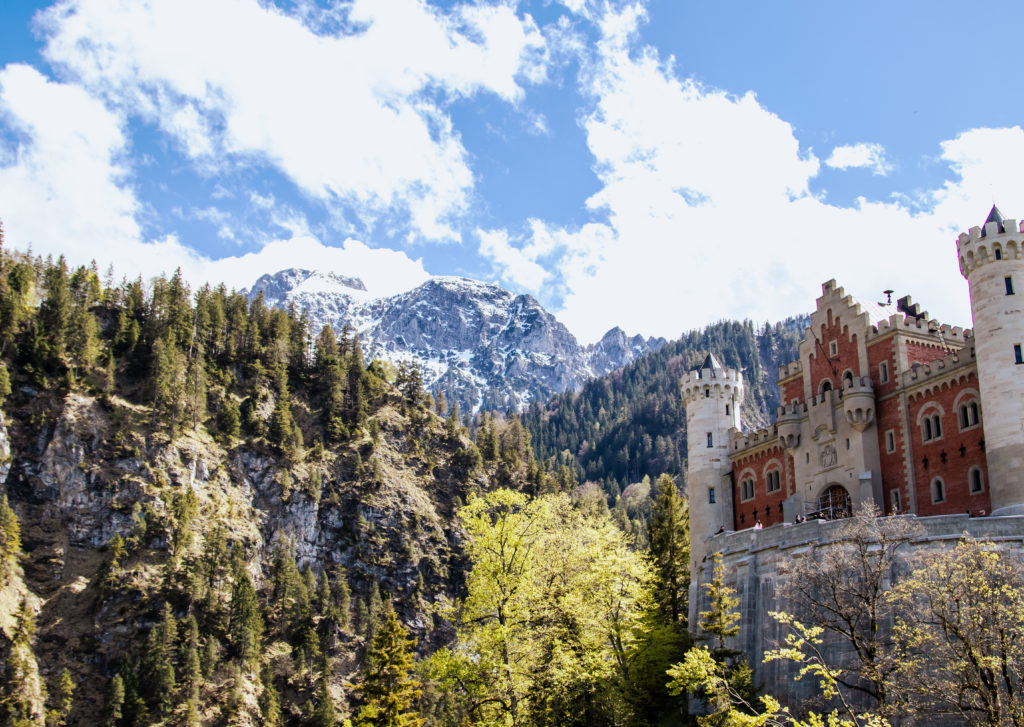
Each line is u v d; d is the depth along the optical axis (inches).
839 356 3176.7
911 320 2942.9
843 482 2987.2
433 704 3882.9
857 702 1927.9
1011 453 2347.4
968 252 2546.8
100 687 6067.9
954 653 1576.0
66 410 7672.2
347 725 2659.9
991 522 2018.9
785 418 3250.5
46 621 6333.7
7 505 6584.6
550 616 2258.9
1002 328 2434.8
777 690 2206.0
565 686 2180.1
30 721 5477.4
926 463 2726.4
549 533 2480.3
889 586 2007.9
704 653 1862.7
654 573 3058.6
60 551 6904.5
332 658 7003.0
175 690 5851.4
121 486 7485.2
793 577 2038.6
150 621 6520.7
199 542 7401.6
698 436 3745.1
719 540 2733.8
